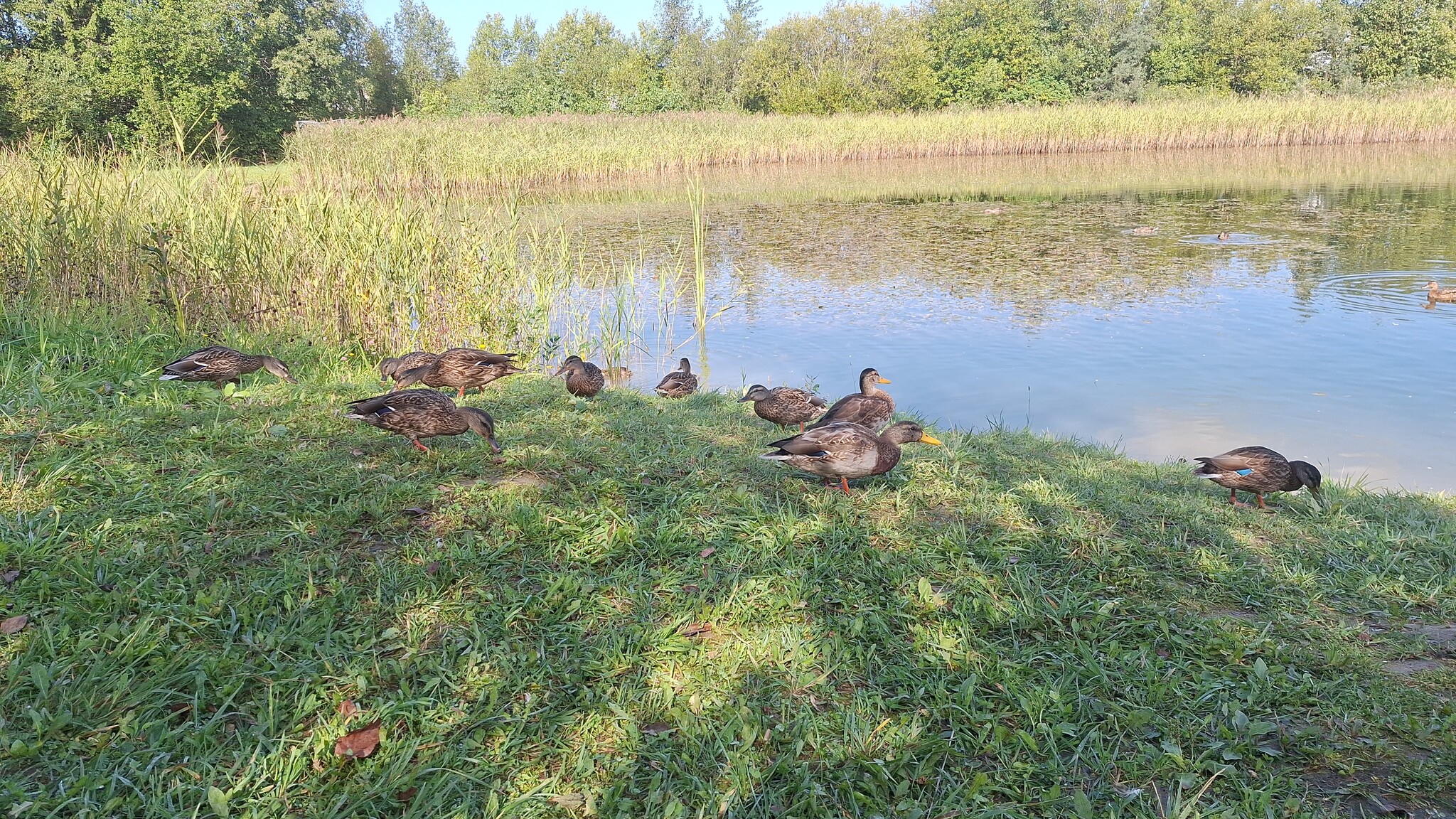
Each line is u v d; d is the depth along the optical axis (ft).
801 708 12.98
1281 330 47.91
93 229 34.78
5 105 115.55
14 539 15.60
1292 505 22.91
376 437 23.08
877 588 16.39
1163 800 11.60
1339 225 80.18
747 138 163.22
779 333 50.75
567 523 18.15
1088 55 243.40
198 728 11.69
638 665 13.82
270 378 30.01
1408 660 14.99
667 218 94.94
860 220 92.12
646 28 311.88
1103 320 51.19
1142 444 32.27
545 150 135.54
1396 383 38.60
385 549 16.80
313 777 11.19
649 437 24.98
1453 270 60.75
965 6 255.29
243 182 41.52
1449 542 19.98
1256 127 173.88
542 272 48.47
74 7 143.95
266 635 13.57
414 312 41.09
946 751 12.21
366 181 44.34
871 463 20.35
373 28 313.73
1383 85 213.46
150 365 29.35
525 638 14.30
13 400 22.94
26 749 10.91
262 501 18.15
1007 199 106.83
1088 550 18.39
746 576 16.56
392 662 13.26
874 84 254.06
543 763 11.71
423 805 10.82
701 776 11.63
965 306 55.62
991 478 23.03
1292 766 12.22
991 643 14.74
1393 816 11.29
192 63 142.31
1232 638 14.94
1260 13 247.70
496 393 31.53
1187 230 79.97
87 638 13.03
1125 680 13.88
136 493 17.95
